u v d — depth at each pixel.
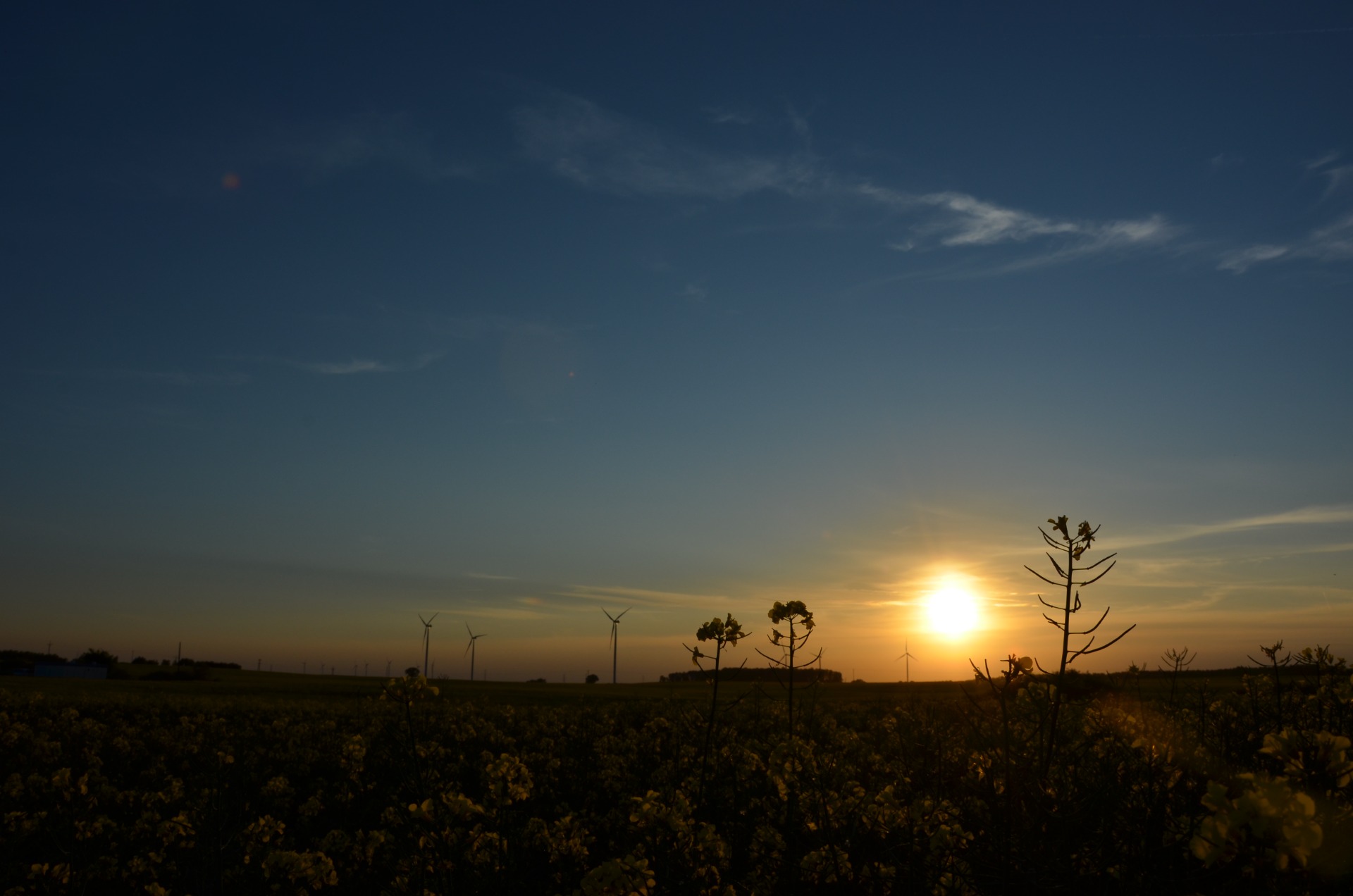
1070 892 4.36
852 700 32.56
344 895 8.60
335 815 12.83
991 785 5.29
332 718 30.89
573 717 27.97
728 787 7.21
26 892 9.34
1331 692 6.64
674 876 5.39
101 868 9.76
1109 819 4.65
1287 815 2.78
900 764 7.29
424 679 7.40
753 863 6.14
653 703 32.00
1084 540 4.90
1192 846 2.95
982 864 4.86
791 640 6.51
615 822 10.28
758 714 10.90
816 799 5.83
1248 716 7.65
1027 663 5.05
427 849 6.48
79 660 109.62
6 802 12.52
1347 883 3.33
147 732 26.42
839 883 5.23
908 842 5.17
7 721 23.27
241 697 52.22
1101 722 6.11
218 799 9.23
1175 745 5.68
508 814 7.39
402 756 7.98
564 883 7.55
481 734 19.33
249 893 8.28
